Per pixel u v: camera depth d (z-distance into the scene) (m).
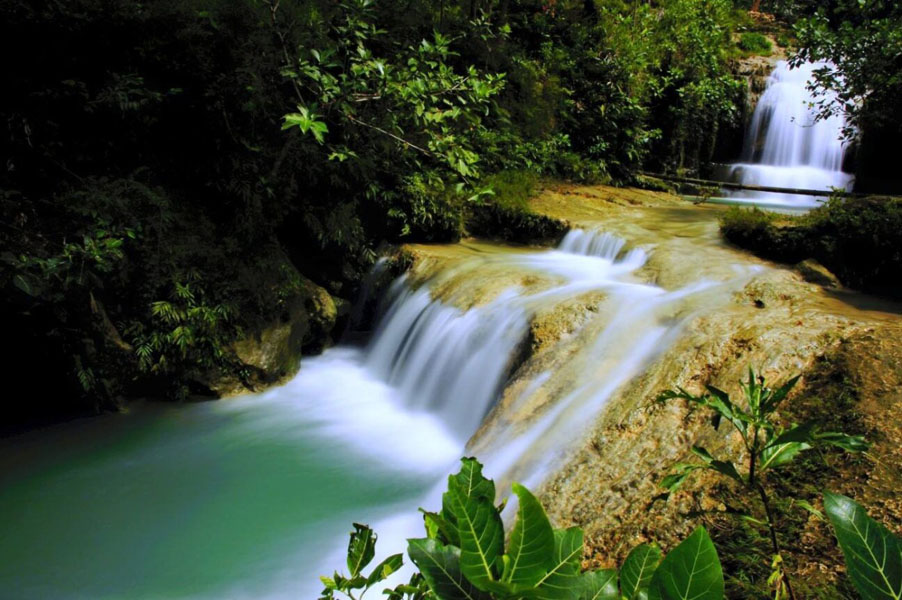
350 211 8.06
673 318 5.18
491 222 9.45
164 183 6.82
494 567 0.68
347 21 7.20
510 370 5.63
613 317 5.48
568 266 7.70
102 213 5.92
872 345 4.11
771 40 17.97
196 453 5.80
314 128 5.56
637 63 13.76
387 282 8.41
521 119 12.18
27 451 5.79
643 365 4.66
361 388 7.21
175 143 6.85
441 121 7.55
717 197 12.95
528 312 5.96
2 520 4.84
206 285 6.66
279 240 8.14
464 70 11.45
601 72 13.80
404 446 5.90
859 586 0.67
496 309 6.36
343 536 4.63
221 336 6.78
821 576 2.59
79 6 5.98
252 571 4.30
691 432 3.79
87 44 6.20
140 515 4.91
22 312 5.75
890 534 0.68
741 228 7.40
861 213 6.23
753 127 15.19
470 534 0.68
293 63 6.71
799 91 14.35
